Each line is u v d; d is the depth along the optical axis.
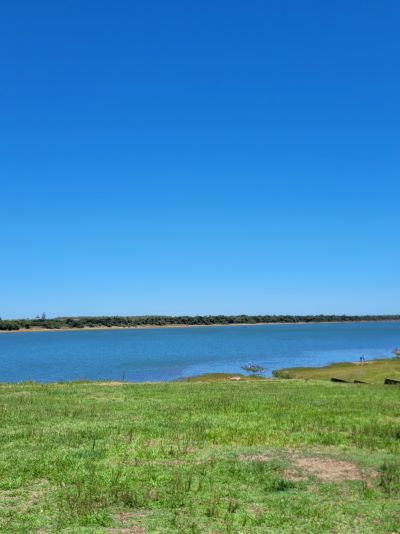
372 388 27.59
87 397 22.52
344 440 13.52
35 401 20.83
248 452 12.00
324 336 171.00
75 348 111.06
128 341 144.00
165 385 29.09
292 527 7.57
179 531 7.32
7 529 7.41
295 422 15.88
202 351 96.62
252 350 99.12
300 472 10.41
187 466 10.66
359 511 8.27
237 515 8.00
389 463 11.04
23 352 98.50
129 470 10.27
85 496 8.63
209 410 18.36
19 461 10.86
